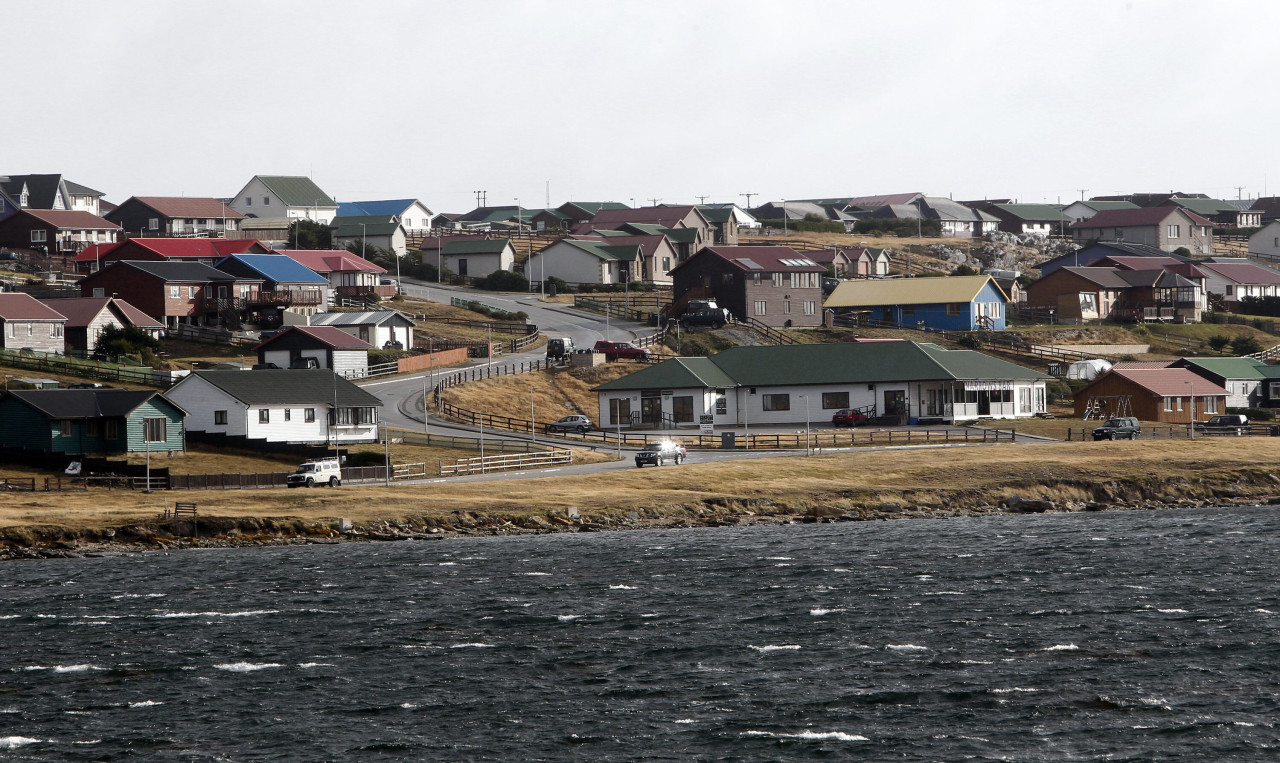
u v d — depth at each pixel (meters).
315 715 149.62
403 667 168.12
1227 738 138.50
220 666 169.00
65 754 138.00
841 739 140.25
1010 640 178.00
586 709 150.75
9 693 157.88
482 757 136.88
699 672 164.88
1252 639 175.38
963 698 152.75
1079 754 135.25
